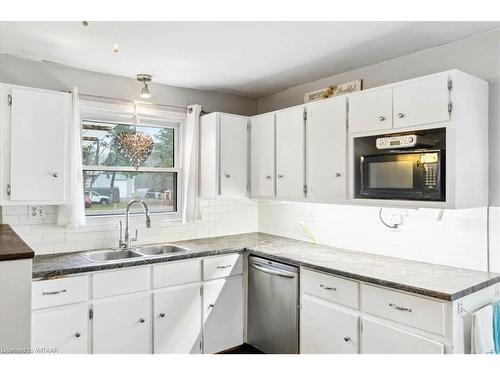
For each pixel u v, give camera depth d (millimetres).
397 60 2691
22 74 2707
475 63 2303
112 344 2521
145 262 2643
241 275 3188
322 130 2785
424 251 2535
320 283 2492
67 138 2672
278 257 2803
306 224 3426
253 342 3111
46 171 2578
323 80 3240
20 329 1705
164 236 3402
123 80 3174
